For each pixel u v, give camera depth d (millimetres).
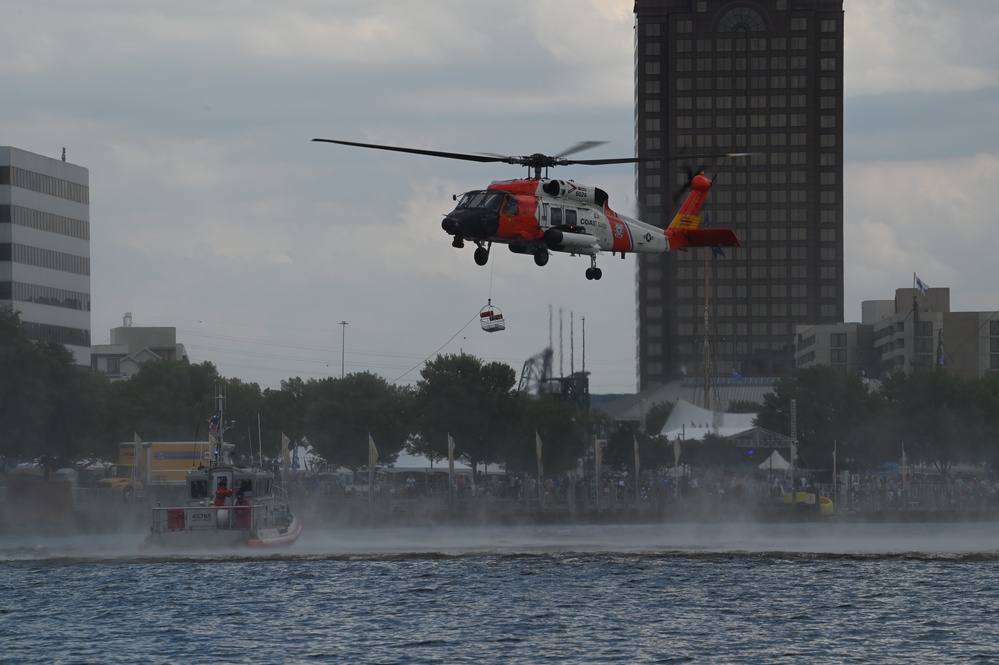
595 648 199500
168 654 196125
